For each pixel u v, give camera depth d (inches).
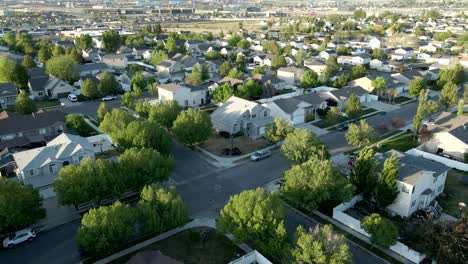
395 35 7598.4
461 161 2203.5
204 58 5546.3
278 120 2293.3
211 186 1927.9
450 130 2297.0
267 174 2055.9
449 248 1256.2
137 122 2090.3
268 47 6087.6
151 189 1481.3
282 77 4256.9
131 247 1461.6
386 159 1722.4
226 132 2615.7
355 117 2864.2
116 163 1724.9
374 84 3595.0
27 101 2913.4
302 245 1198.9
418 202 1689.2
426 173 1652.3
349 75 4195.4
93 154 2060.8
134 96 3225.9
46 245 1475.1
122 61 5012.3
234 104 2748.5
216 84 3656.5
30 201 1487.5
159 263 1186.6
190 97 3341.5
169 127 2566.4
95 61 5388.8
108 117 2319.1
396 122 2800.2
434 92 3809.1
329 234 1219.2
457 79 3848.4
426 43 6855.3
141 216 1424.7
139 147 1995.6
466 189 1904.5
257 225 1328.7
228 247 1467.8
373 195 1724.9
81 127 2532.0
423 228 1353.3
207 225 1601.9
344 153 2327.8
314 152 1927.9
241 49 5826.8
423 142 2369.6
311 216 1669.5
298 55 5009.8
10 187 1472.7
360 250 1446.9
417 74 4069.9
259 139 2561.5
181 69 4446.4
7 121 2479.1
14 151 2239.2
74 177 1581.0
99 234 1317.7
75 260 1391.5
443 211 1713.8
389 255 1416.1
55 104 3410.4
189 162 2209.6
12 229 1541.6
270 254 1347.2
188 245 1476.4
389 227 1398.9
